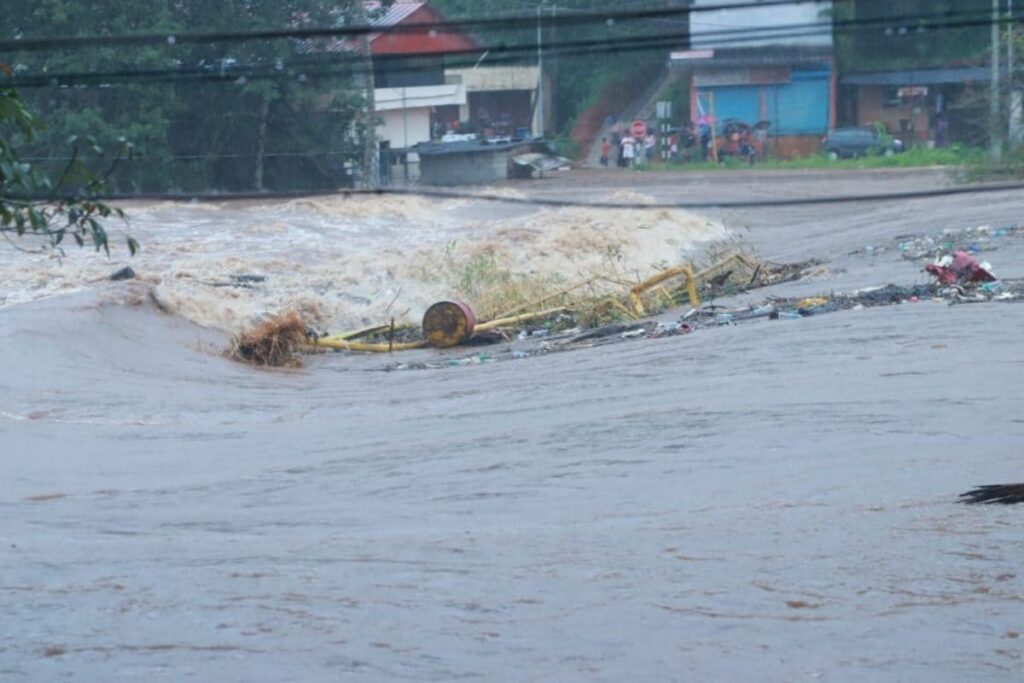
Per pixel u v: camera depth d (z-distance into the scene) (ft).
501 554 82.53
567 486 110.01
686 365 175.73
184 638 65.72
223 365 222.28
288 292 279.90
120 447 148.05
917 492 94.89
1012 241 268.41
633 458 119.14
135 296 240.32
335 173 72.08
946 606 68.03
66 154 67.67
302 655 62.85
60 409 173.58
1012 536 80.59
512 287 278.67
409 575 77.77
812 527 85.76
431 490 113.39
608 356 195.31
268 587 75.77
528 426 142.20
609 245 309.83
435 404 176.35
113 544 90.89
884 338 174.91
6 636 66.13
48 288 263.49
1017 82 73.87
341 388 203.72
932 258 255.70
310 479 123.13
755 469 110.01
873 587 71.56
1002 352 159.22
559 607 70.23
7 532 98.07
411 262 296.92
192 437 155.02
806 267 276.82
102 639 65.67
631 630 65.82
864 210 349.00
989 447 110.83
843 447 115.96
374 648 63.72
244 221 333.42
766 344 180.34
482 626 67.21
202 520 103.04
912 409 129.49
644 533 87.10
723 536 84.69
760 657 61.36
